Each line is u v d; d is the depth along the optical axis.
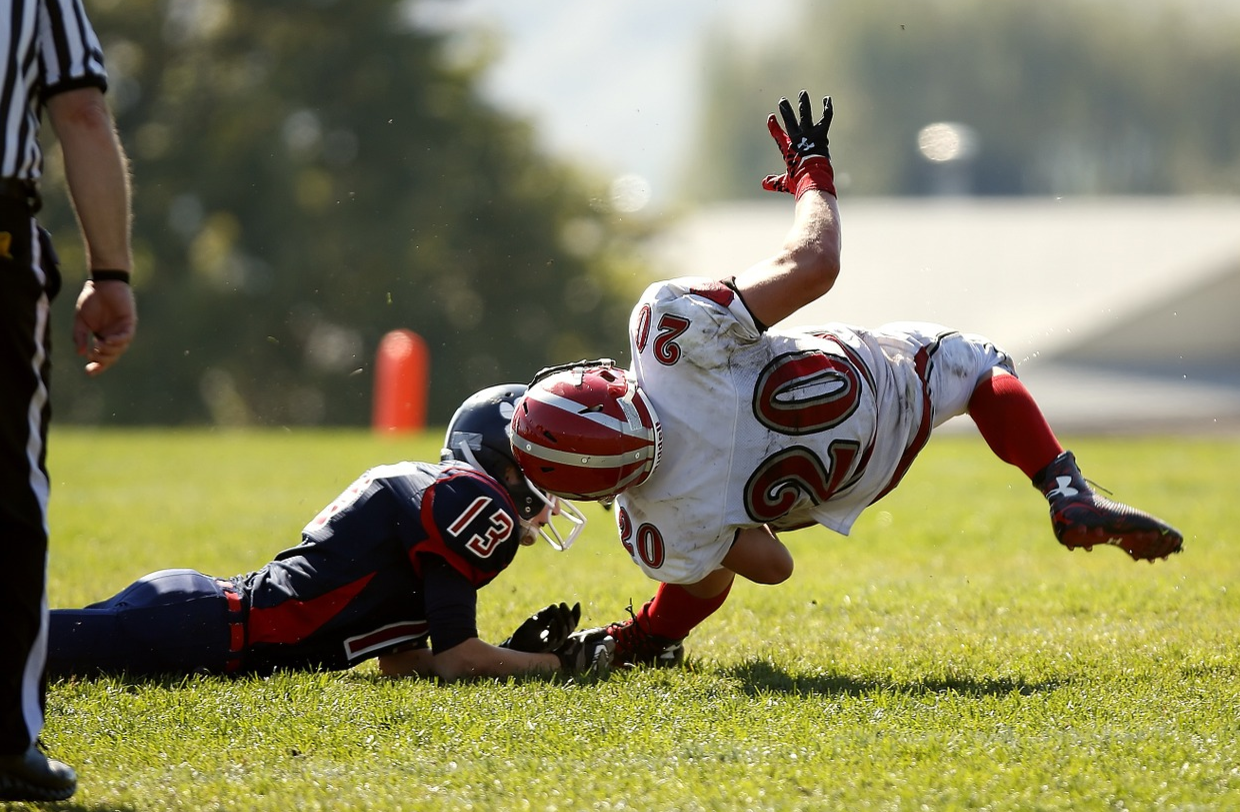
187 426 102.81
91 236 10.33
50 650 13.45
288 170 100.69
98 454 43.44
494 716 12.05
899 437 13.56
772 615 17.48
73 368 99.94
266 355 102.19
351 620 13.98
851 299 108.75
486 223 104.38
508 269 104.69
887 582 19.86
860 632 16.30
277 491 32.81
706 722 11.82
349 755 11.09
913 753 10.80
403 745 11.30
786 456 12.64
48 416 9.99
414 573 14.07
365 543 13.96
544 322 105.12
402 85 104.88
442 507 13.66
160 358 101.38
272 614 13.90
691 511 12.64
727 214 126.38
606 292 107.06
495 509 13.70
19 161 9.65
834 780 10.18
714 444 12.52
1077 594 18.42
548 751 11.07
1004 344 101.06
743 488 12.60
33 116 9.89
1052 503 13.73
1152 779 10.14
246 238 104.44
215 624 13.81
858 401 12.95
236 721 11.95
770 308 12.59
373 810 9.77
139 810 9.86
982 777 10.20
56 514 28.12
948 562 22.23
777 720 11.84
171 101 106.94
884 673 13.97
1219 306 102.75
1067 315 102.25
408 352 61.81
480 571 13.80
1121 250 108.94
